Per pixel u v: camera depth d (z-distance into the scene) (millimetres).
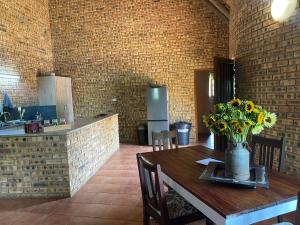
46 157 3500
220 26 6418
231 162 1769
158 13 6723
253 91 3689
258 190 1654
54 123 3805
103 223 2791
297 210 1111
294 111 2855
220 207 1436
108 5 6949
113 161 5266
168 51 6785
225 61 4465
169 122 6938
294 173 2887
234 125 1685
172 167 2203
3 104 5164
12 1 5660
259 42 3477
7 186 3600
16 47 5758
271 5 3143
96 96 7332
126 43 6988
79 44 7258
